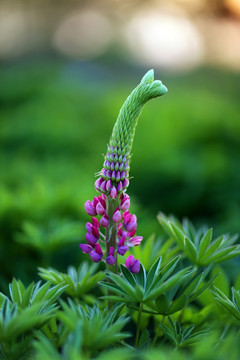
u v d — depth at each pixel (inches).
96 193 156.1
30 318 51.4
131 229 62.8
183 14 1057.5
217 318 71.2
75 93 356.5
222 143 250.2
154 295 57.4
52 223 123.4
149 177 210.4
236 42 926.4
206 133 249.8
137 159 215.3
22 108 322.7
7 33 1093.1
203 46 939.3
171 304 60.1
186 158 217.8
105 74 694.5
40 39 1071.6
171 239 84.4
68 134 243.3
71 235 108.3
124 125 59.4
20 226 128.5
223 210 195.9
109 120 274.7
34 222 129.8
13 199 134.8
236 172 210.5
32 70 482.3
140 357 54.0
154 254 85.5
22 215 129.4
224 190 201.5
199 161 211.6
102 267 104.3
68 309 52.4
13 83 396.2
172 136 242.7
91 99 350.3
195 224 183.2
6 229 127.2
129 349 56.4
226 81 606.5
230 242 79.4
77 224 117.0
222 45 923.4
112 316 58.7
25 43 1044.5
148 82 59.9
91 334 50.1
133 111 59.1
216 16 984.9
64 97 342.3
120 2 1186.0
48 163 196.2
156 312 62.2
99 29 1104.8
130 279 61.3
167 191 208.5
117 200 61.6
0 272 114.7
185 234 83.5
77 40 1046.4
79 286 72.4
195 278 65.1
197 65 813.9
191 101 312.5
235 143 251.1
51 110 300.0
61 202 135.3
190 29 1007.0
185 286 65.6
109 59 886.4
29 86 374.9
